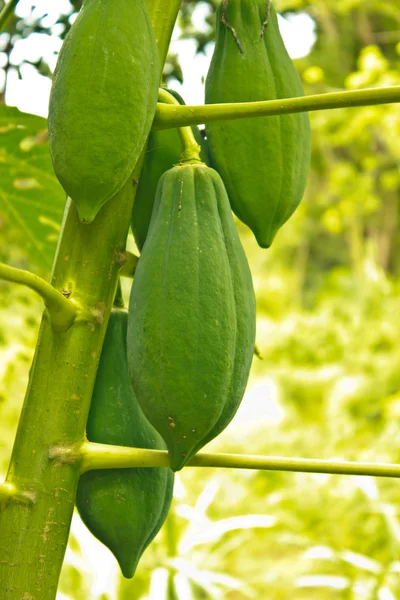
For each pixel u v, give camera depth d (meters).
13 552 1.01
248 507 2.75
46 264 1.49
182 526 2.07
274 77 1.11
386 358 3.50
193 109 1.02
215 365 0.98
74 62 0.98
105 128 0.97
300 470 1.04
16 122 1.34
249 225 1.11
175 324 0.98
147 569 1.83
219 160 1.10
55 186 1.40
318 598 2.73
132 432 1.07
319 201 4.43
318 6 4.03
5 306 2.15
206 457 1.03
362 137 3.57
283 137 1.10
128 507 1.05
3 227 1.81
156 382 0.98
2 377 2.06
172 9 1.08
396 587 2.12
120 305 1.12
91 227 1.04
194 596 1.93
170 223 1.01
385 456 2.95
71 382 1.03
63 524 1.02
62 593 1.92
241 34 1.11
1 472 2.23
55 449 1.02
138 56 0.98
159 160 1.10
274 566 2.72
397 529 2.20
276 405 3.76
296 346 3.87
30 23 1.89
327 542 2.52
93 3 1.00
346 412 3.31
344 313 4.24
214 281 0.99
